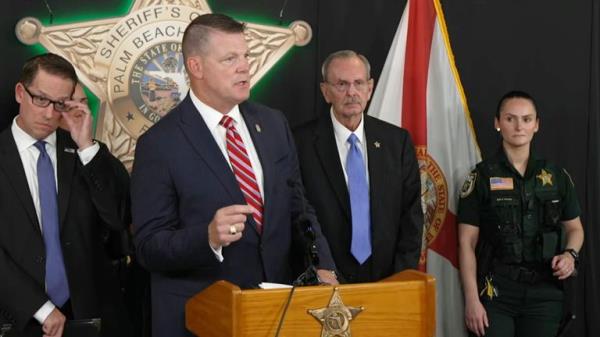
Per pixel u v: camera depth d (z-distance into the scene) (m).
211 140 2.43
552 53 4.13
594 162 4.15
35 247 2.81
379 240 3.26
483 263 3.68
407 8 3.80
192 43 2.42
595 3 4.15
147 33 3.55
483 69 4.07
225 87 2.39
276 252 2.47
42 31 3.41
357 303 2.01
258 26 3.71
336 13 3.88
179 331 2.35
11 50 3.41
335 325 1.98
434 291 2.09
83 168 2.91
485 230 3.68
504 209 3.62
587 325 4.15
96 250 2.97
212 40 2.38
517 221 3.62
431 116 3.84
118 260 3.22
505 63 4.09
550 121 4.14
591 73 4.12
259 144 2.54
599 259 4.13
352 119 3.34
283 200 2.52
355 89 3.31
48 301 2.77
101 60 3.49
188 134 2.42
